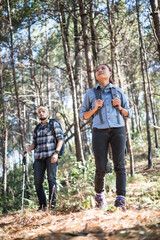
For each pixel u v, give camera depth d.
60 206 3.48
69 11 7.52
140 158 14.63
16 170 17.95
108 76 3.24
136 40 13.48
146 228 1.50
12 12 9.85
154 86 19.75
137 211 2.51
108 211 2.70
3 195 8.40
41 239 1.54
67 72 10.67
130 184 6.13
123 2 8.38
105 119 3.03
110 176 6.07
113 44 8.16
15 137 21.72
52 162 4.14
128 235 1.36
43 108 4.39
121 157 3.01
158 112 29.03
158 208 2.56
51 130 4.32
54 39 16.55
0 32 9.95
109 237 1.37
